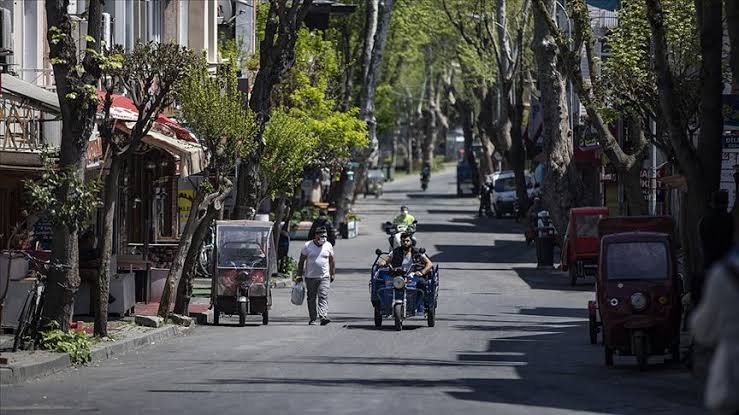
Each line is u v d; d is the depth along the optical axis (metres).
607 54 85.25
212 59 99.38
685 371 44.84
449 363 47.12
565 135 106.50
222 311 63.69
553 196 106.44
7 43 58.19
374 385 39.41
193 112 63.41
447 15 164.25
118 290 60.00
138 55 53.59
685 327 54.00
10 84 52.91
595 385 40.50
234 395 36.41
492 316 70.00
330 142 111.00
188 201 88.62
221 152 64.06
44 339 45.53
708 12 48.50
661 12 49.44
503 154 187.75
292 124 89.31
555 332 61.00
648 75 68.81
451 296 83.62
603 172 125.69
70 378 41.03
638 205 83.31
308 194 161.38
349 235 147.38
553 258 111.75
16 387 38.31
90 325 56.41
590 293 86.50
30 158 53.38
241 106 67.00
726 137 58.88
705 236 35.84
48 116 61.12
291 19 78.06
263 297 63.56
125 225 80.94
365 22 152.88
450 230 159.62
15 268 51.69
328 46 114.25
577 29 77.94
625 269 46.81
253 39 113.56
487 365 46.72
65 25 47.50
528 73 166.00
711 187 48.94
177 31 91.56
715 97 48.75
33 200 46.94
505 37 155.38
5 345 46.62
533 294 85.62
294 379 40.88
